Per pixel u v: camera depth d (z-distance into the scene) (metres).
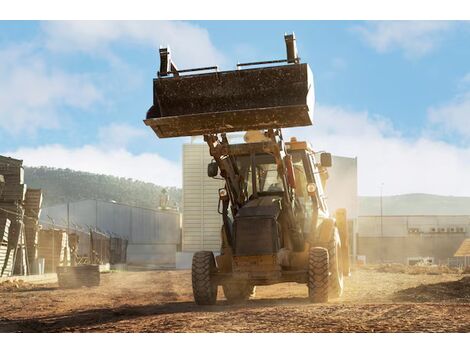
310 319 8.43
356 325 7.79
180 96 11.20
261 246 11.59
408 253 78.38
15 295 17.70
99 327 8.55
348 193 63.56
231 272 12.16
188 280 26.62
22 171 35.97
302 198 12.72
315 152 13.34
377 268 37.03
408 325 7.70
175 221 80.00
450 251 78.31
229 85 11.09
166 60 11.26
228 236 12.22
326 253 11.65
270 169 12.43
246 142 12.12
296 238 12.04
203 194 61.00
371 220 79.12
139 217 79.50
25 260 36.31
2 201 35.28
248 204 12.02
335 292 12.77
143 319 9.30
